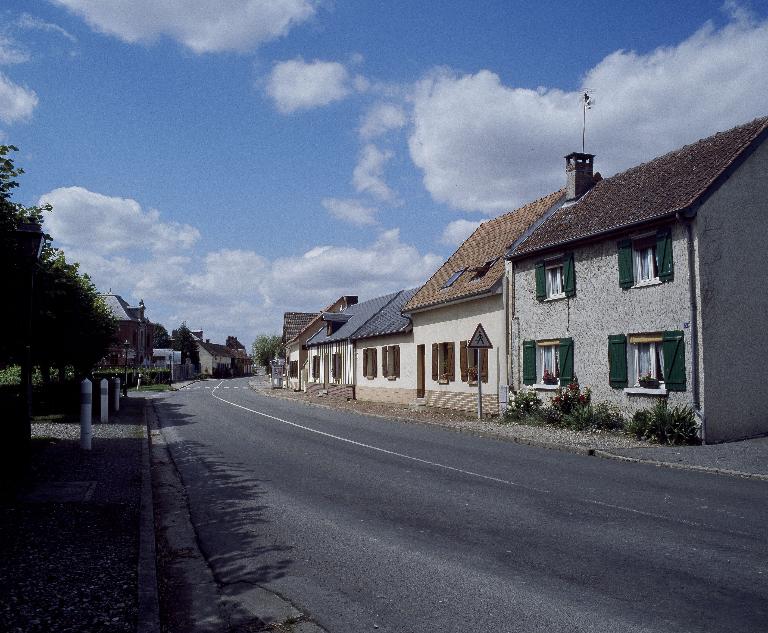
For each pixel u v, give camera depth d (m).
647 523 7.65
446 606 5.06
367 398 34.97
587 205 21.53
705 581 5.55
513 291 22.30
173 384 70.69
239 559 6.44
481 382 22.70
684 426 15.01
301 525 7.70
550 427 18.27
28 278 12.20
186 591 5.59
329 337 43.34
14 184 11.28
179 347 113.19
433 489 9.83
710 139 18.97
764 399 15.80
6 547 6.41
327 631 4.66
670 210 15.83
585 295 19.05
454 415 23.77
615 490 9.73
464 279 26.30
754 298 15.95
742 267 15.90
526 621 4.72
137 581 5.43
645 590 5.34
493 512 8.27
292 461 12.80
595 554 6.39
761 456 12.95
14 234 11.59
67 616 4.67
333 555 6.48
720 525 7.54
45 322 21.30
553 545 6.73
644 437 15.42
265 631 4.69
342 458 13.20
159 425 21.12
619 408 17.69
